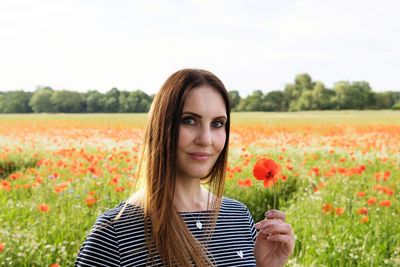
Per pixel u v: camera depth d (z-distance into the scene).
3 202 7.47
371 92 55.72
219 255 1.99
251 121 32.34
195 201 2.05
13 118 34.84
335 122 30.58
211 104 1.93
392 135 17.73
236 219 2.12
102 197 7.38
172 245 1.83
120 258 1.83
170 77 1.96
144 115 41.06
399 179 9.55
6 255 5.13
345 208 7.16
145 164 1.95
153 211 1.86
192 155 1.93
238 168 9.01
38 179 8.65
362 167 8.56
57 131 21.00
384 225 6.37
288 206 8.16
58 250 5.40
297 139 17.05
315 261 5.20
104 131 19.81
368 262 5.30
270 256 2.17
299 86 59.09
